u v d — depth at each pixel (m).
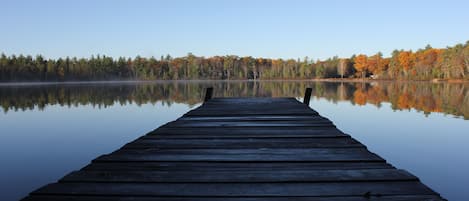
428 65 62.28
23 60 77.00
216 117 5.71
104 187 2.22
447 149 7.46
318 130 4.33
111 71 92.38
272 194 2.10
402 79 67.88
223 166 2.71
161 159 2.91
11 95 30.23
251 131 4.29
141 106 18.59
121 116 14.23
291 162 2.81
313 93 28.64
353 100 21.00
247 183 2.30
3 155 7.33
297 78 90.31
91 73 88.75
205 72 96.31
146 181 2.34
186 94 29.16
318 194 2.08
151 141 3.69
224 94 26.91
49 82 80.12
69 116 14.30
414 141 8.35
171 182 2.33
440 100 19.78
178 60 98.38
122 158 2.93
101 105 19.30
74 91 38.25
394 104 18.02
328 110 15.62
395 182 2.28
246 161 2.84
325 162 2.80
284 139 3.77
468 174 5.63
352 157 2.92
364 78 77.19
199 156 3.01
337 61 86.81
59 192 2.12
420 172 5.78
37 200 2.01
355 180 2.32
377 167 2.62
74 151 7.73
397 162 6.44
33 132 10.30
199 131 4.30
